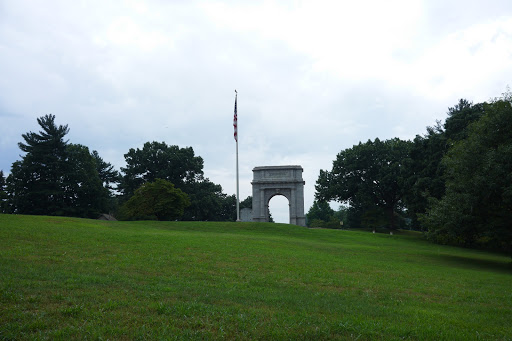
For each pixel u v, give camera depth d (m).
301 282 17.42
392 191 79.06
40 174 77.25
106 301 11.26
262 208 80.00
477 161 31.67
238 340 8.90
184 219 104.62
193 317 10.29
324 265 22.91
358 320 11.00
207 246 26.89
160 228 49.00
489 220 32.62
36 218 38.41
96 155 120.81
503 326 11.48
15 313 9.57
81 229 31.95
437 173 55.50
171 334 8.87
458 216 33.06
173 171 98.81
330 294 15.08
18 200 74.00
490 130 31.83
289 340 9.05
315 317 11.20
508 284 21.14
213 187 120.75
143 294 12.50
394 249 41.34
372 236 58.81
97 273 15.57
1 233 24.38
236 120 62.09
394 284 18.36
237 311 11.31
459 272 25.59
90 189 80.38
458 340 9.59
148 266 18.09
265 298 13.38
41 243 22.16
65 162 78.69
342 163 86.00
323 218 163.38
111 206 107.19
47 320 9.29
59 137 79.44
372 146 81.31
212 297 12.95
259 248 28.61
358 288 16.84
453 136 54.19
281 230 55.25
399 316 11.98
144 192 75.56
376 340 9.34
